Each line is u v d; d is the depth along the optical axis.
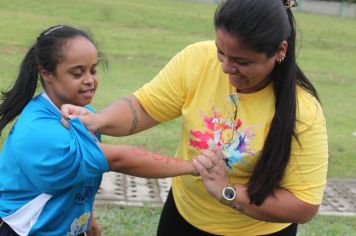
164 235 2.83
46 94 2.42
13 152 2.32
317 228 4.67
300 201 2.32
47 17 16.08
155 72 10.54
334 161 6.51
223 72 2.32
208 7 26.09
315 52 15.69
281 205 2.33
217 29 2.07
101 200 4.83
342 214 5.09
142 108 2.57
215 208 2.58
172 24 17.88
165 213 2.83
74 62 2.32
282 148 2.26
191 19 19.67
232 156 2.38
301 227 4.65
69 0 20.30
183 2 27.55
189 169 2.33
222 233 2.62
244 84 2.21
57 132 2.25
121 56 11.78
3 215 2.38
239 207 2.33
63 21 15.69
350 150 6.99
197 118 2.46
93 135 2.41
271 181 2.29
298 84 2.32
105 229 4.30
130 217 4.55
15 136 2.32
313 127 2.28
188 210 2.67
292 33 2.19
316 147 2.29
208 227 2.63
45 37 2.35
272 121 2.27
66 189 2.35
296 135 2.25
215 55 2.42
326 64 13.88
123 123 2.53
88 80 2.37
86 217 2.54
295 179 2.33
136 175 2.34
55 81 2.37
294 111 2.23
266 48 2.03
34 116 2.32
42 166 2.25
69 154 2.22
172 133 6.87
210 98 2.42
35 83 2.45
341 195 5.55
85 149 2.24
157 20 18.30
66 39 2.33
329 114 8.88
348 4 32.19
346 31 22.27
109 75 9.73
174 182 2.75
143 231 4.34
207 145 2.45
